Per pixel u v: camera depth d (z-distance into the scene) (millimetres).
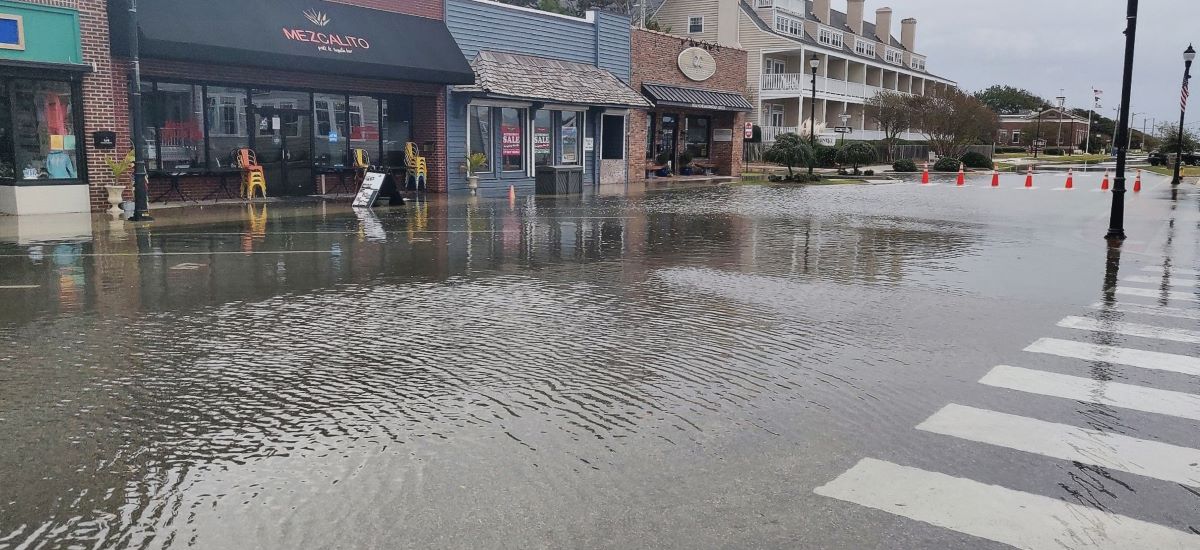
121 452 4688
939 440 4961
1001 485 4340
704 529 3826
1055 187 32844
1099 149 124812
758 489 4262
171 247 13047
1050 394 5855
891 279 10719
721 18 56188
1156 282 10648
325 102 24016
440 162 26406
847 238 15172
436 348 7008
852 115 64125
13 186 17562
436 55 24625
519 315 8359
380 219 17812
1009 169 55438
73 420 5195
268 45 20297
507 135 28797
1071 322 8219
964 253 13266
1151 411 5520
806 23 61406
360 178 24797
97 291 9398
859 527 3861
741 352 6953
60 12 17531
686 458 4656
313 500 4082
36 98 17703
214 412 5355
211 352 6824
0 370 6270
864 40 69250
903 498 4172
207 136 21359
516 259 12227
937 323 8125
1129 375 6348
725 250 13414
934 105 55062
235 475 4379
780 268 11578
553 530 3795
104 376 6125
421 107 26328
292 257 12156
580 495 4164
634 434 5023
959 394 5844
